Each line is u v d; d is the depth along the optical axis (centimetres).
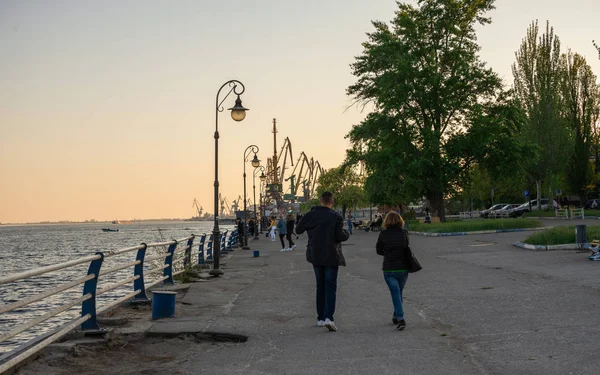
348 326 893
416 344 745
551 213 5600
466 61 4394
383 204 4819
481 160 4447
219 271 1803
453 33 4497
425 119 4503
